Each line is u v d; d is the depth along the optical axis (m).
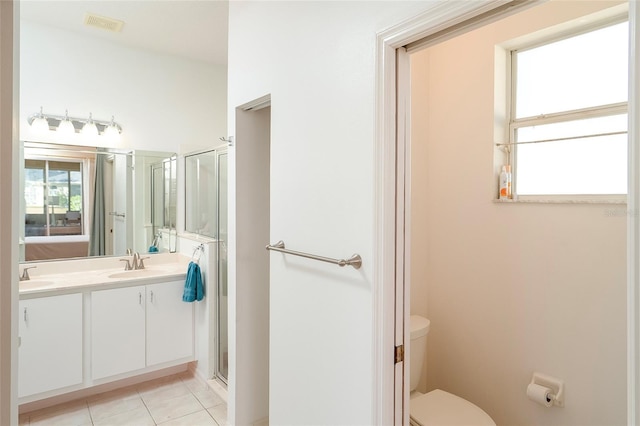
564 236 1.71
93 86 2.91
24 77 2.64
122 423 2.32
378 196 1.16
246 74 1.92
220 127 3.54
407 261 1.22
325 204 1.39
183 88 3.33
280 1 1.64
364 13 1.22
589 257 1.63
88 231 2.96
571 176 1.80
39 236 2.76
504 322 1.95
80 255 2.93
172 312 2.85
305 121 1.49
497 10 0.94
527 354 1.86
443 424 1.73
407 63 1.19
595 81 1.73
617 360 1.55
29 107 2.67
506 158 2.01
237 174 2.11
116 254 3.08
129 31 2.80
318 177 1.42
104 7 2.46
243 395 2.19
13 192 0.45
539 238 1.80
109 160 3.02
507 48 2.01
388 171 1.15
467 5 0.93
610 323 1.57
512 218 1.91
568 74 1.82
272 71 1.70
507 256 1.93
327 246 1.38
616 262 1.55
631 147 0.69
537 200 1.83
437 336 2.29
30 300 2.27
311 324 1.47
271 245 1.67
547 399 1.71
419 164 2.27
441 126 2.24
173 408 2.50
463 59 2.12
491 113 1.99
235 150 2.09
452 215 2.20
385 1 1.14
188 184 3.35
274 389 1.71
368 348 1.20
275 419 1.71
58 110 2.78
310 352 1.48
